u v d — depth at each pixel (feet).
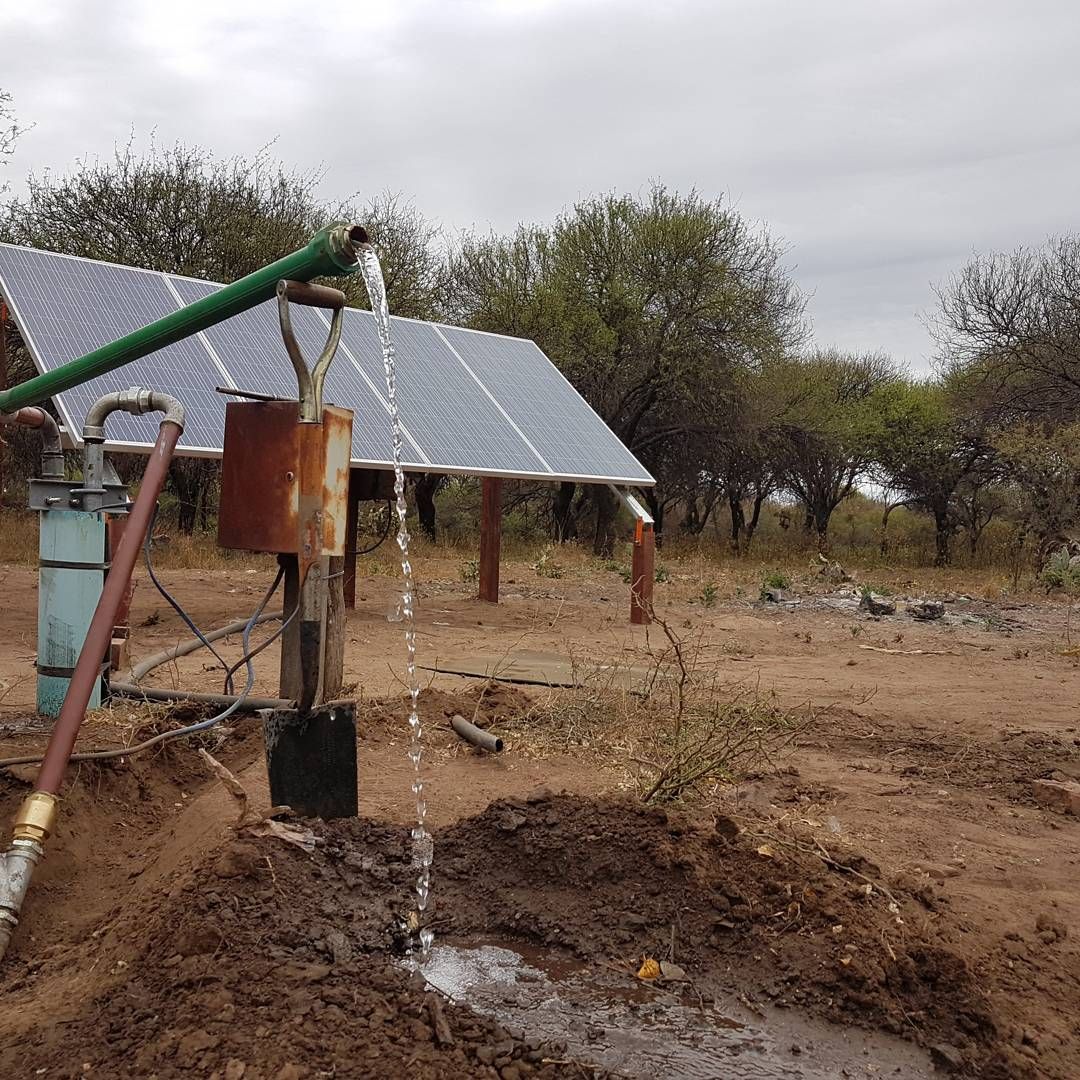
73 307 25.84
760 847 10.54
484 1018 8.00
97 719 14.92
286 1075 6.69
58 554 15.40
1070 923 10.67
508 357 39.14
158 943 8.39
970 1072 7.92
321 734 11.18
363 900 9.73
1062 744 18.60
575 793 12.30
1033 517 66.44
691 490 100.78
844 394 120.47
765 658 28.40
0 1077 6.94
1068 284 79.10
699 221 83.82
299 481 10.62
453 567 51.85
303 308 32.73
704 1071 7.75
